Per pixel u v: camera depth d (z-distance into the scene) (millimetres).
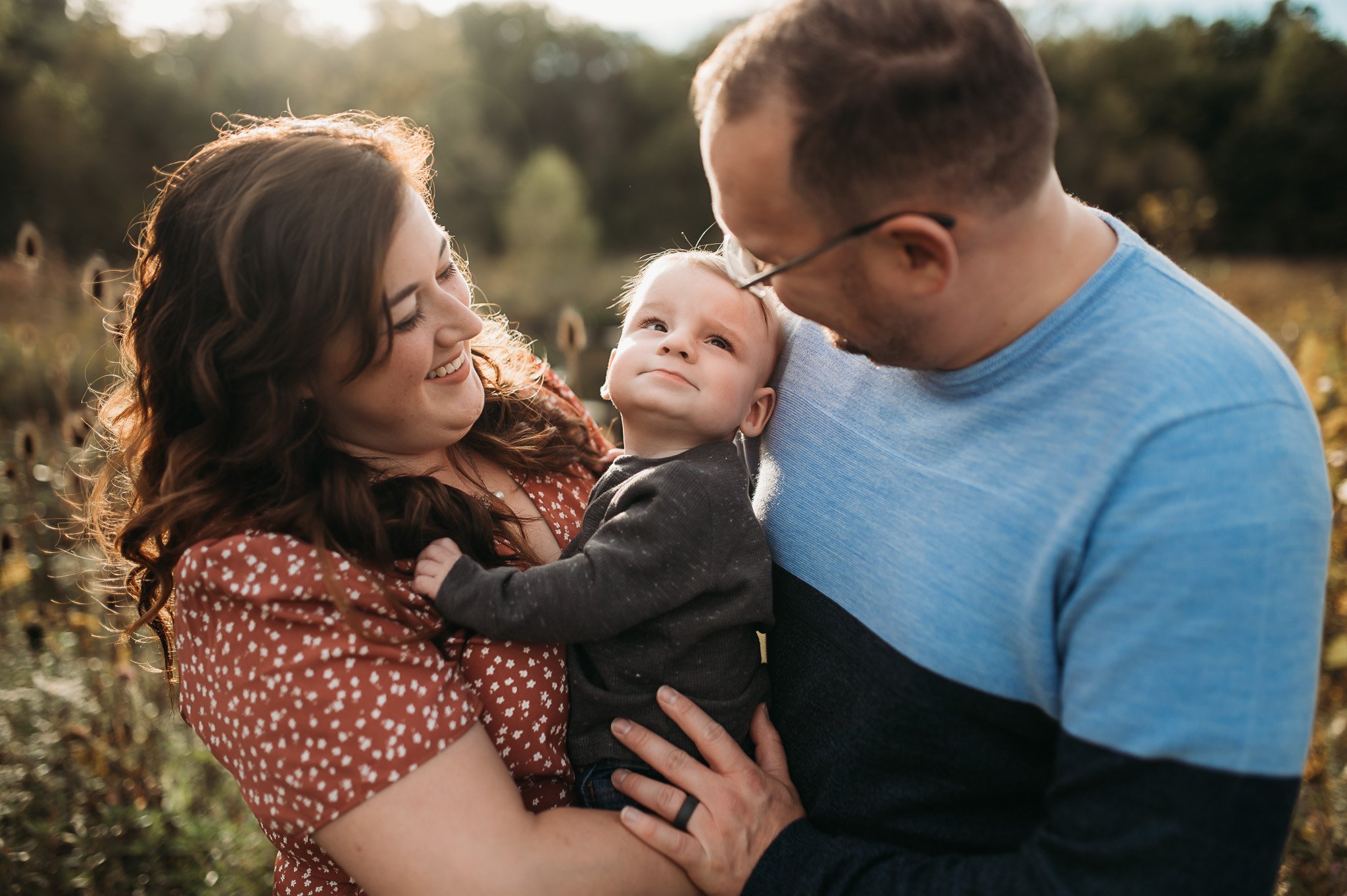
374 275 1239
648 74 41562
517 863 1167
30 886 2287
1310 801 2254
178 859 2484
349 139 1365
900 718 1188
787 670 1386
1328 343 3387
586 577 1287
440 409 1414
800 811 1327
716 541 1333
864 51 988
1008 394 1122
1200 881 938
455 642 1333
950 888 1124
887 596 1215
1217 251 30047
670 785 1312
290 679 1179
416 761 1181
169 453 1331
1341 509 2760
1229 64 36625
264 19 29312
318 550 1232
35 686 2791
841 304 1123
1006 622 1091
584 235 29188
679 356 1444
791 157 1029
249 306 1255
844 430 1367
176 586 1276
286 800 1186
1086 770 998
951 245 1024
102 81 26453
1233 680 933
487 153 32125
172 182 1333
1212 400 972
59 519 3443
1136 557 971
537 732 1357
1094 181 29547
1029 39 1034
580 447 1775
